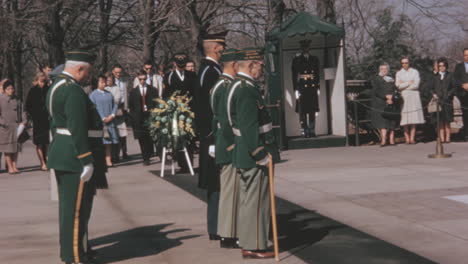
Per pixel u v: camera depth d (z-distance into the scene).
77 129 5.59
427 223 7.17
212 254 6.28
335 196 8.90
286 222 7.45
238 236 6.16
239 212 6.09
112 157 14.52
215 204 6.79
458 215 7.49
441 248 6.17
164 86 12.30
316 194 9.09
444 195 8.66
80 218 5.82
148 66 15.34
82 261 5.89
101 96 13.61
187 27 24.45
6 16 27.59
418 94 14.73
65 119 5.73
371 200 8.52
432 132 16.03
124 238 7.03
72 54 5.78
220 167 6.59
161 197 9.51
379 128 14.77
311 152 14.22
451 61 23.39
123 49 40.28
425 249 6.16
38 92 13.42
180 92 12.09
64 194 5.78
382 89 14.64
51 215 8.41
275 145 6.05
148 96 13.95
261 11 21.27
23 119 13.33
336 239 6.62
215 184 6.74
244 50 5.93
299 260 5.93
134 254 6.35
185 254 6.30
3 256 6.37
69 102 5.61
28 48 37.41
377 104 14.73
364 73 18.00
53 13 28.53
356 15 18.34
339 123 15.45
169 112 11.69
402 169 11.05
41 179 12.14
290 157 13.40
